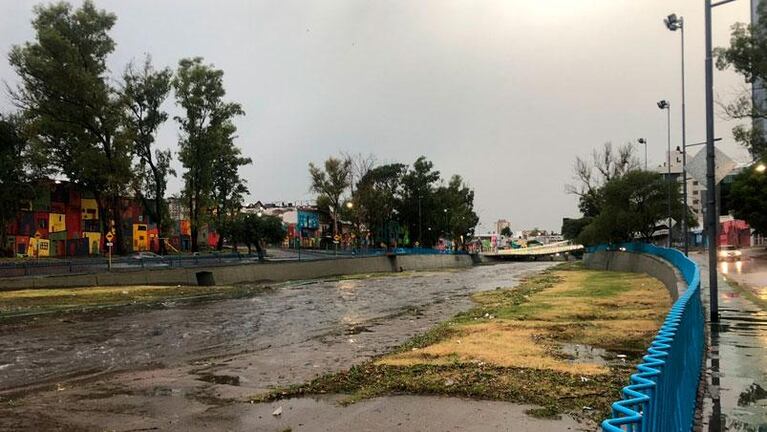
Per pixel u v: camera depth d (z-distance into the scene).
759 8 39.12
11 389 11.34
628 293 28.08
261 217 63.84
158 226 64.50
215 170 79.19
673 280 25.48
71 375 12.83
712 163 14.34
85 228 61.62
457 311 24.78
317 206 104.06
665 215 59.84
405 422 7.42
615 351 12.32
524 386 8.94
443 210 116.69
